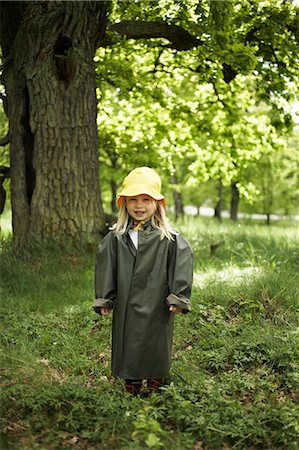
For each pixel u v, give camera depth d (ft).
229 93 44.34
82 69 31.65
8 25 33.53
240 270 27.27
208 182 100.89
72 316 21.91
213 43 34.22
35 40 31.12
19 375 15.03
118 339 14.79
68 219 31.22
